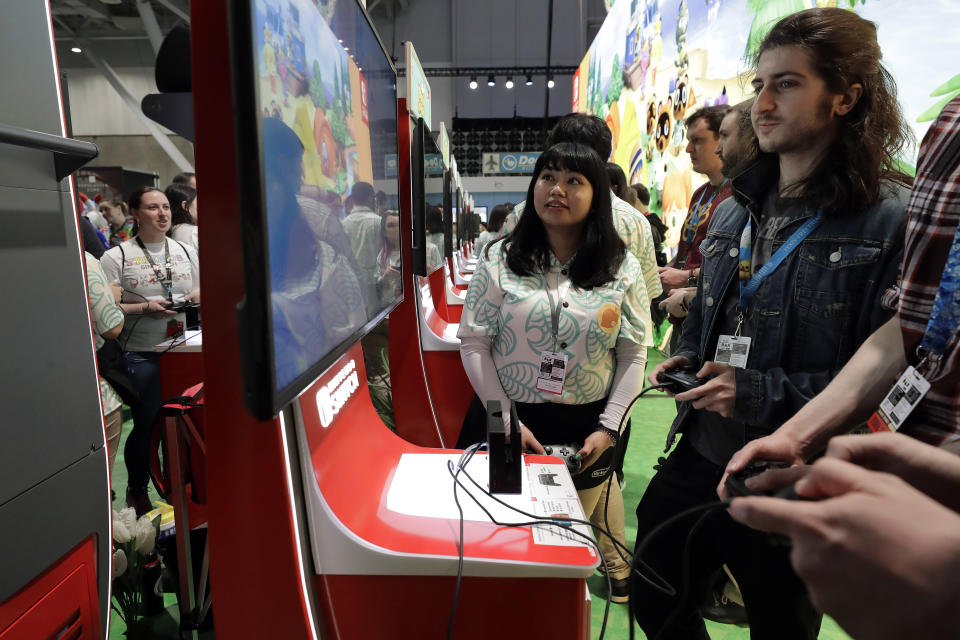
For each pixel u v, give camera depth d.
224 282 0.59
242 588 0.65
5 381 0.79
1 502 0.78
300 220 0.59
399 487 0.86
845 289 0.89
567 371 1.33
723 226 1.13
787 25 0.89
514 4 16.00
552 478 0.91
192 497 1.31
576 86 11.31
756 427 0.98
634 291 1.38
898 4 2.20
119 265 2.73
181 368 2.47
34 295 0.86
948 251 0.71
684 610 1.12
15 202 0.83
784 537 0.38
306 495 0.68
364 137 0.92
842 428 0.79
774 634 0.99
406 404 2.10
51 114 0.91
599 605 1.70
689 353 1.17
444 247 3.05
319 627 0.69
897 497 0.28
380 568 0.69
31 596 0.84
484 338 1.43
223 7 0.54
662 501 1.16
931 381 0.70
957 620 0.26
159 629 1.52
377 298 1.01
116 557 1.40
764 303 0.97
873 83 0.86
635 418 3.46
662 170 5.26
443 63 16.59
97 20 10.54
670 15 5.02
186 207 3.59
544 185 1.30
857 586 0.28
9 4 0.84
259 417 0.47
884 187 0.89
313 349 0.62
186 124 1.58
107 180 7.60
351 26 0.84
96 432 1.02
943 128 0.74
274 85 0.51
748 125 1.04
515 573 0.68
